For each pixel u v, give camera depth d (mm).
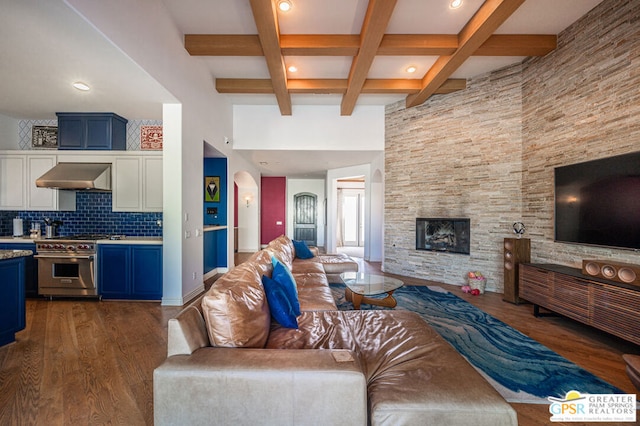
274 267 2221
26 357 2221
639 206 2383
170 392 1096
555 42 3309
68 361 2166
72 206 4191
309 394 1085
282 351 1250
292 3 2760
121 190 3930
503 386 1862
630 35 2533
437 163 4691
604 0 2754
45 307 3363
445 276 4609
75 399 1726
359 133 5508
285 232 9688
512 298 3533
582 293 2545
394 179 5301
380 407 1058
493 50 3371
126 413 1612
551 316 3123
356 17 2963
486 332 2695
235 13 3012
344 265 4223
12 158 3926
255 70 4234
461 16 2959
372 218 6848
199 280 3955
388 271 5414
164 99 3307
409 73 4242
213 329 1323
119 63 2518
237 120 5504
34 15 1894
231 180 5492
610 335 2637
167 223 3438
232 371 1096
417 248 4973
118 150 4090
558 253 3273
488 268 4156
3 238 3779
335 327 1817
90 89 3084
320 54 3428
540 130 3562
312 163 7043
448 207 4566
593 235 2768
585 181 2863
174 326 1221
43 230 4184
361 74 3770
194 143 3756
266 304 1706
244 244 8148
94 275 3553
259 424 1092
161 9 2889
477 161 4266
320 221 9984
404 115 5113
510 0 2486
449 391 1123
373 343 1605
